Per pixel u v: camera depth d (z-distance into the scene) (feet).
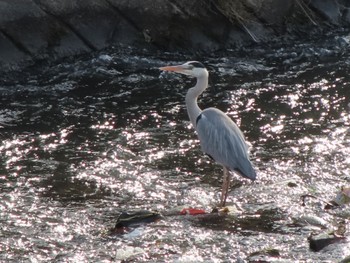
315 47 64.39
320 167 44.42
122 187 42.16
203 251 34.53
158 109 53.31
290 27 66.33
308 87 57.06
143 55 61.36
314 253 34.04
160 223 37.45
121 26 61.46
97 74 58.34
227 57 62.39
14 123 50.80
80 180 42.98
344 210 38.70
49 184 42.55
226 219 37.93
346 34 66.80
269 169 44.14
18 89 55.93
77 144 47.85
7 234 36.76
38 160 45.62
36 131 49.65
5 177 43.34
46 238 36.40
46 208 39.65
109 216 38.75
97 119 51.55
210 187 42.16
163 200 40.63
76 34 60.23
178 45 62.80
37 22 58.85
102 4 60.64
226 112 52.85
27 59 58.54
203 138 40.73
